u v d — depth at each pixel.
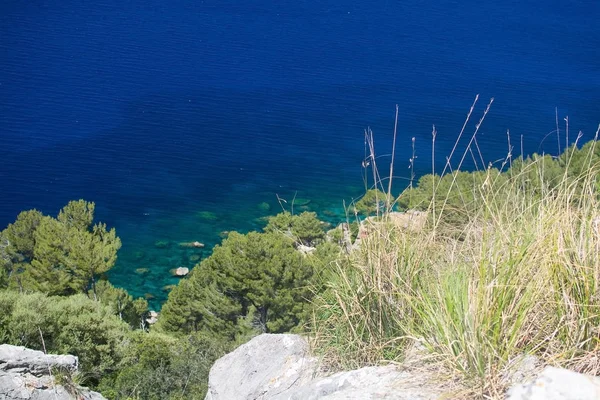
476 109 105.25
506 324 3.78
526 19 170.50
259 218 72.00
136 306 40.78
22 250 45.00
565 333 3.80
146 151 93.50
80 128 102.81
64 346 21.86
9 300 22.67
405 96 114.56
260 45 151.75
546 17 172.25
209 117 107.19
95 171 87.00
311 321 5.80
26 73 129.25
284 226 30.06
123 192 79.75
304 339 6.52
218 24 170.75
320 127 100.69
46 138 98.44
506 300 3.82
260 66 135.62
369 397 3.77
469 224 4.85
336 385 4.41
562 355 3.67
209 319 29.73
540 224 4.29
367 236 5.15
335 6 188.38
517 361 3.67
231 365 6.86
